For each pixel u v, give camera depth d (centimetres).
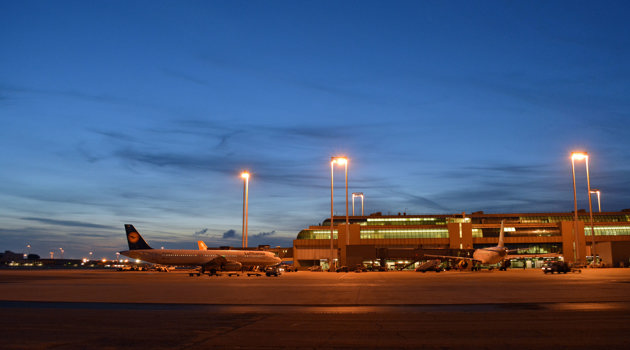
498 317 1988
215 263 8081
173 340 1462
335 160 9600
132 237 9519
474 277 6438
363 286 4256
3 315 2134
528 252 12838
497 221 13562
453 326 1736
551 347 1323
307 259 13238
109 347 1348
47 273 9556
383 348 1327
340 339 1473
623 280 5056
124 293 3438
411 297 3009
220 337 1516
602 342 1391
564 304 2489
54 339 1480
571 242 12738
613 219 13375
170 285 4525
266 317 2036
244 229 9750
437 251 11675
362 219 14175
